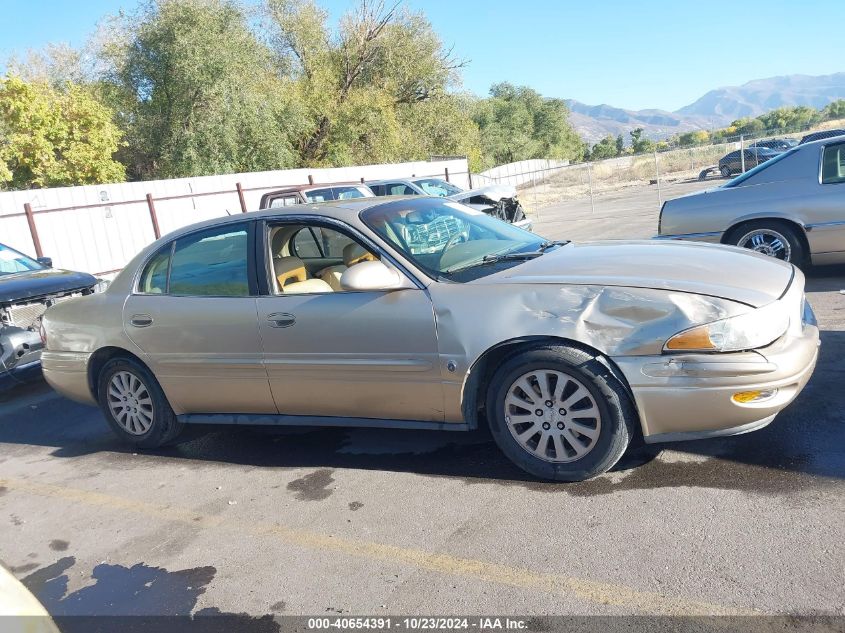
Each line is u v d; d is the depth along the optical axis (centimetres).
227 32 2748
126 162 2873
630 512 333
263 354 438
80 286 720
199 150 2752
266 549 348
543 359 358
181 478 454
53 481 479
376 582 306
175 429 504
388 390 405
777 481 341
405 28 3744
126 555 361
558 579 289
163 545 366
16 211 1627
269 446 491
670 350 336
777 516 312
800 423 400
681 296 343
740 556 287
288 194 1301
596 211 2200
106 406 525
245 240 455
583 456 362
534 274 385
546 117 7669
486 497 369
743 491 337
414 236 430
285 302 429
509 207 1238
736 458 371
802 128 4016
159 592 321
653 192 2791
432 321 383
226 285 456
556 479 372
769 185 726
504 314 367
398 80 3800
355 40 3588
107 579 339
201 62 2642
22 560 371
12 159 2227
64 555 370
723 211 743
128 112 2802
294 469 443
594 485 364
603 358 347
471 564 310
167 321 472
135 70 2727
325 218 433
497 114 6931
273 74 3297
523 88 7638
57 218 1700
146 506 418
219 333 451
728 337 330
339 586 307
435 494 381
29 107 2209
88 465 502
